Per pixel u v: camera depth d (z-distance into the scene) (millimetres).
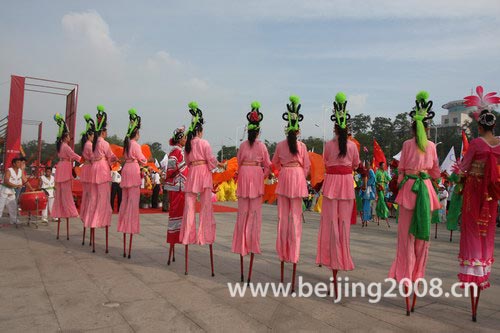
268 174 5242
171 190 5992
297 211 4910
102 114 6988
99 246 7152
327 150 4836
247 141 5195
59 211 7668
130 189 6320
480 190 4074
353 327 3596
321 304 4246
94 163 6793
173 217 5930
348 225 4684
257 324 3621
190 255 6617
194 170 5484
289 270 5754
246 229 5055
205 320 3688
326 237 4727
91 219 6684
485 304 4355
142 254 6598
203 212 5406
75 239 7758
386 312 4031
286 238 4941
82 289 4543
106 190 6781
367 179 11492
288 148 4949
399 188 4426
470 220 4027
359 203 11836
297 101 4996
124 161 6590
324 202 4801
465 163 4215
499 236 10453
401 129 55094
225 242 7926
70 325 3498
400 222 4285
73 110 12086
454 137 50125
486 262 3961
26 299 4148
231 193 20609
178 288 4695
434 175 4406
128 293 4441
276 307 4105
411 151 4273
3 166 11445
